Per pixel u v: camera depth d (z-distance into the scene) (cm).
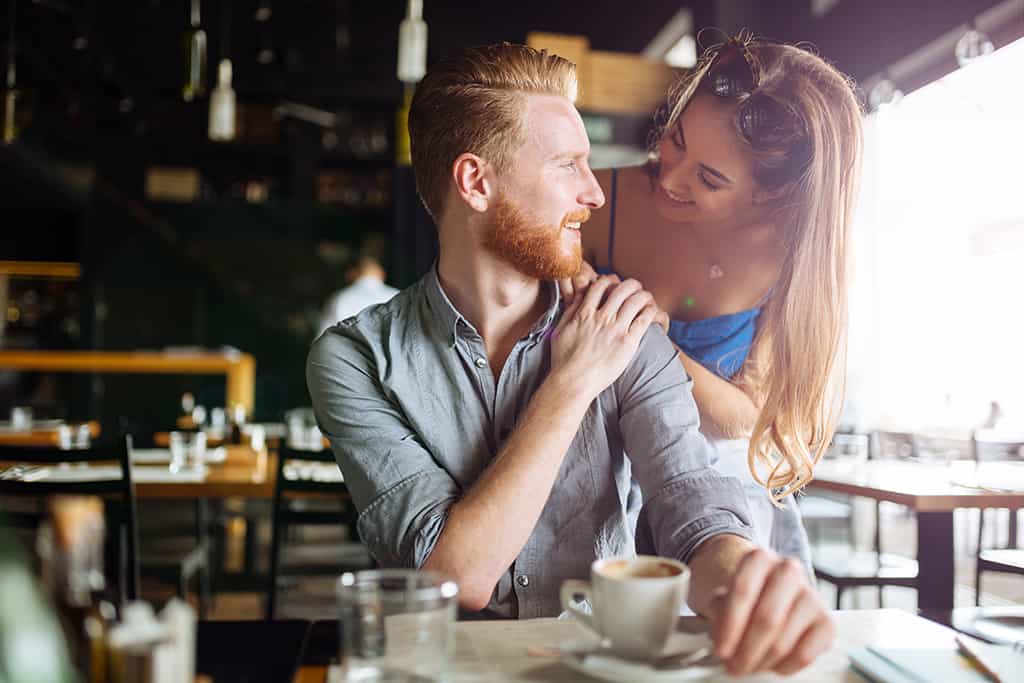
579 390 88
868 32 425
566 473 99
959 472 246
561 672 60
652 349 102
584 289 99
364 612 55
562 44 505
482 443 99
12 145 499
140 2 582
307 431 330
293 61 634
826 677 60
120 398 620
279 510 214
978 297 466
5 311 711
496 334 101
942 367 483
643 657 58
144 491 215
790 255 117
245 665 64
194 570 295
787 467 128
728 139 120
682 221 127
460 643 67
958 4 362
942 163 471
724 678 58
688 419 97
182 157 663
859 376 498
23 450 194
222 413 428
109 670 45
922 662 60
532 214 91
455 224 96
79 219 711
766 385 123
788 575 56
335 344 104
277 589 213
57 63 539
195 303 699
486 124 90
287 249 699
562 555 98
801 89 117
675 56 673
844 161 116
